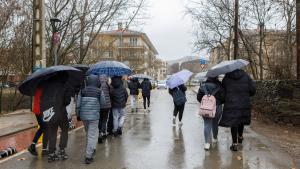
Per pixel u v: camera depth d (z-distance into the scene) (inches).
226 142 439.2
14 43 1010.7
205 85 398.6
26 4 966.4
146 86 889.5
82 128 561.9
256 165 325.7
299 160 350.3
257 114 743.1
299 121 586.6
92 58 1311.5
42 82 348.8
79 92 374.3
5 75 1043.3
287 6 791.7
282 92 604.7
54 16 904.3
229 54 1184.2
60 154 350.0
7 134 486.6
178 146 414.6
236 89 379.9
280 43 898.7
